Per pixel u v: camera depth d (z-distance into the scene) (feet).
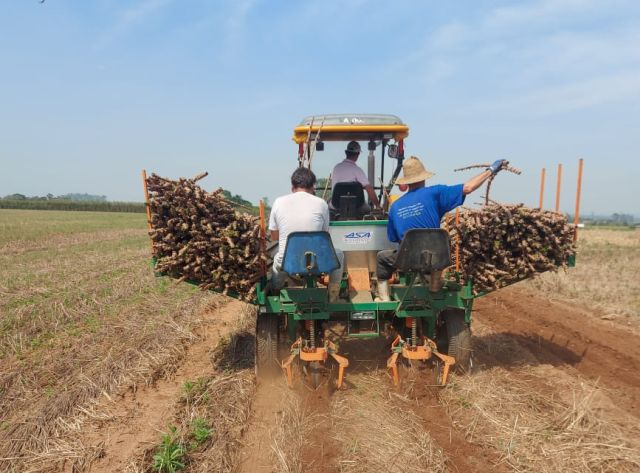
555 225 16.90
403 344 16.76
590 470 11.67
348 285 17.60
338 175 20.47
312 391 16.34
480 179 15.98
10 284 36.09
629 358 20.11
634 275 39.86
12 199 273.33
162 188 16.30
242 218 16.20
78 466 12.39
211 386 16.96
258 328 17.29
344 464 12.05
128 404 16.01
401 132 21.62
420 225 16.40
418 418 14.49
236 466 12.25
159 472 11.88
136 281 37.42
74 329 24.44
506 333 24.22
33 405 15.85
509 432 13.43
